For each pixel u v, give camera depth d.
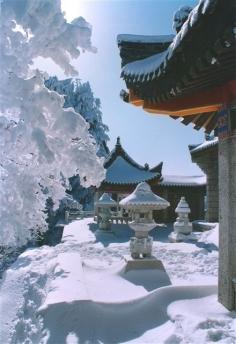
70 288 5.79
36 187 4.40
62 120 4.37
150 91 5.11
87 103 39.06
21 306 6.15
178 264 9.57
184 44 3.72
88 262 9.82
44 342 4.39
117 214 23.33
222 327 4.48
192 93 5.63
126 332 4.81
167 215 27.41
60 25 4.10
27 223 4.41
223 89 5.29
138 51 5.88
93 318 4.93
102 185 23.12
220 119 5.57
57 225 25.58
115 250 12.10
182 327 4.54
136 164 24.73
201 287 5.78
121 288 6.95
